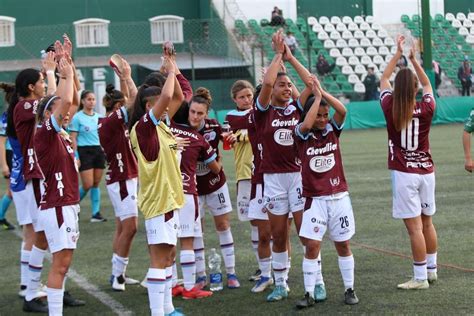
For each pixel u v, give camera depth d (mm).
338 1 34594
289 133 6840
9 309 7055
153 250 6125
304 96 6898
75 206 6332
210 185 7516
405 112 6906
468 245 8742
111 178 7488
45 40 29844
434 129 25250
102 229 10727
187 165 7121
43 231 6805
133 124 6281
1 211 11016
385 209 11258
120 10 32031
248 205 7977
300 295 7059
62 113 6168
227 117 8062
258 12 33219
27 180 6883
